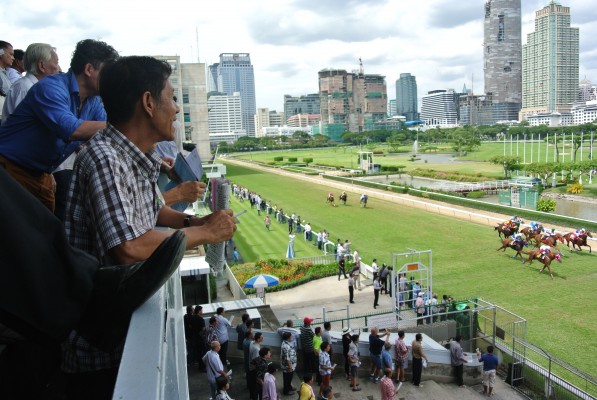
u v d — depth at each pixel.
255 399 13.86
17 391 2.43
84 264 1.71
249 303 21.52
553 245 34.41
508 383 17.69
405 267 23.62
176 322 2.44
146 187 2.47
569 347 20.23
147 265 1.70
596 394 16.69
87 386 2.21
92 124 3.43
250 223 49.47
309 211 55.06
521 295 26.45
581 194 64.12
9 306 1.46
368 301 27.00
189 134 80.69
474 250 36.00
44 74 4.85
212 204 3.59
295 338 16.44
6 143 3.47
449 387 17.14
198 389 14.23
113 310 1.67
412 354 16.67
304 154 178.75
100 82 2.47
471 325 20.72
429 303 22.80
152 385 1.20
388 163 121.69
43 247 1.55
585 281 28.27
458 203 54.44
